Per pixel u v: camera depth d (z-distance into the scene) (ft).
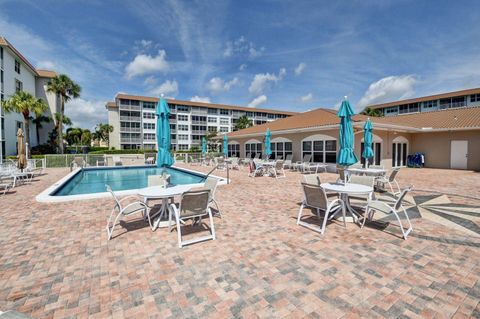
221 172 53.47
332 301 8.48
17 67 86.53
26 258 11.84
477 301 8.42
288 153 63.41
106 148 154.92
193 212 13.98
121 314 7.89
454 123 56.18
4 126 74.38
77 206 21.88
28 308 8.19
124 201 23.77
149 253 12.39
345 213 17.93
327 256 11.91
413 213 19.45
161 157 19.89
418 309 8.04
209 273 10.41
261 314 7.87
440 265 10.93
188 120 175.73
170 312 7.99
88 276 10.21
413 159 61.36
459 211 20.01
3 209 20.84
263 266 10.98
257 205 22.31
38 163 64.39
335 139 51.06
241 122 151.43
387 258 11.64
